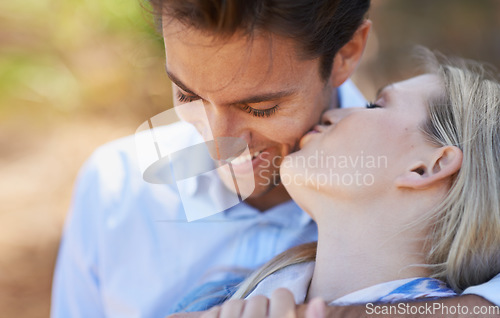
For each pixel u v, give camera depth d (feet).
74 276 5.98
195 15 3.06
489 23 12.18
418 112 3.61
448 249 3.42
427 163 3.40
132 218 5.60
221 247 5.37
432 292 3.24
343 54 4.14
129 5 10.89
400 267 3.35
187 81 3.38
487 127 3.54
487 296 3.17
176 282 5.54
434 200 3.37
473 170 3.42
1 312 8.57
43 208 10.53
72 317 6.09
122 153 5.80
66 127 12.14
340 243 3.42
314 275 3.53
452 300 3.16
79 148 11.53
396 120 3.56
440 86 3.76
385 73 11.73
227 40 3.14
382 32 12.31
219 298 4.04
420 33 12.14
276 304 3.01
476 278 3.51
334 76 4.15
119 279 5.69
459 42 12.07
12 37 12.69
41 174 11.28
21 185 11.07
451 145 3.42
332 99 4.43
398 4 12.58
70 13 11.89
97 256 5.83
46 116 12.44
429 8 12.44
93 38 11.87
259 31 3.17
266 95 3.43
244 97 3.39
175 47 3.29
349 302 3.25
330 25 3.57
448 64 4.29
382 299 3.22
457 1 12.42
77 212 5.88
